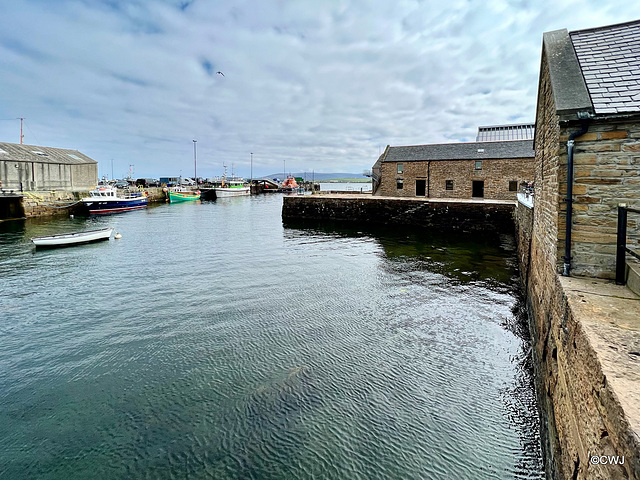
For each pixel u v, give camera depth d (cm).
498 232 2292
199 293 1133
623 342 280
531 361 693
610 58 552
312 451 477
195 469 453
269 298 1079
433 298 1059
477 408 558
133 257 1680
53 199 3619
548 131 643
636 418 190
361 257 1662
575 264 488
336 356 720
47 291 1159
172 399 591
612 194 463
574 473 298
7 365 704
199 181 8750
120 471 452
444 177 3353
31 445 496
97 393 611
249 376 654
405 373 657
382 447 483
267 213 4034
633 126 446
